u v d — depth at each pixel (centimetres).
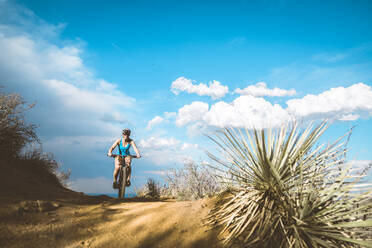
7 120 712
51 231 318
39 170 800
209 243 311
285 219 312
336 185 320
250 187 372
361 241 266
